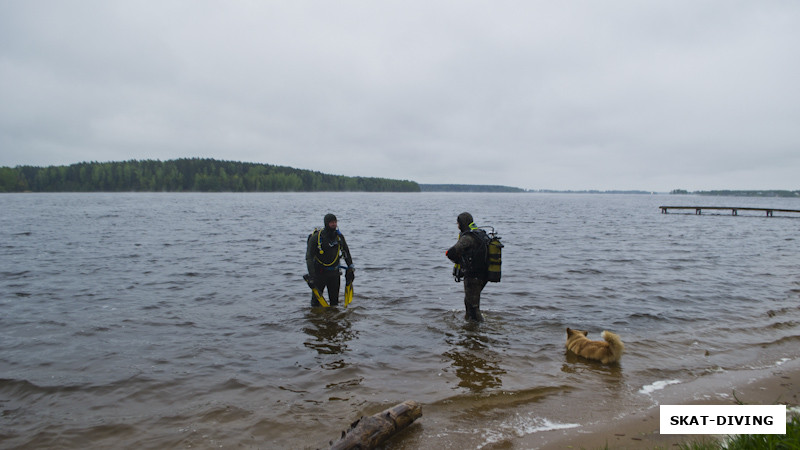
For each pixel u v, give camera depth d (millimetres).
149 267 11406
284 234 20484
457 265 6984
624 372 4980
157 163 164250
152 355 5414
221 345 5777
